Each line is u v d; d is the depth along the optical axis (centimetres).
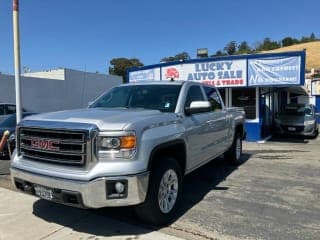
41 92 2819
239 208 584
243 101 1670
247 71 1566
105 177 428
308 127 1708
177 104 583
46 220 519
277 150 1270
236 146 925
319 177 810
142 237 462
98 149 438
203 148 657
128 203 439
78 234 471
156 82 655
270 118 1906
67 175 438
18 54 779
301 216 548
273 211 570
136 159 446
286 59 1485
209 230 490
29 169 473
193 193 671
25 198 616
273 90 1997
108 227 495
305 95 2719
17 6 766
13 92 2562
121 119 464
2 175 803
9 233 474
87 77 3344
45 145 465
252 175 827
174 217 538
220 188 706
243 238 465
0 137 1009
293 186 726
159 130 495
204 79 1675
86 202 429
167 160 511
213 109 739
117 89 668
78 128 439
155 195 478
